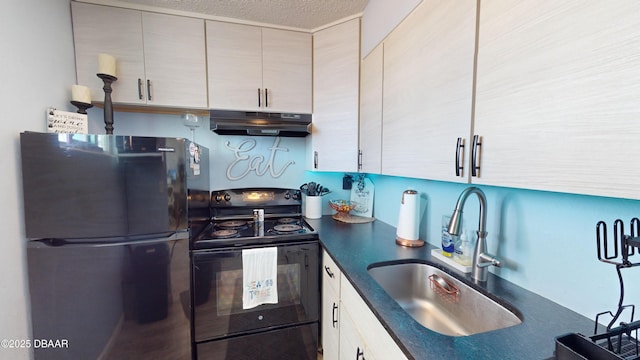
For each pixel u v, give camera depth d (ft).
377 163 4.87
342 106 5.99
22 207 3.90
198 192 5.41
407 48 3.79
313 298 5.48
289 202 7.23
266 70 6.12
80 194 3.99
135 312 4.31
